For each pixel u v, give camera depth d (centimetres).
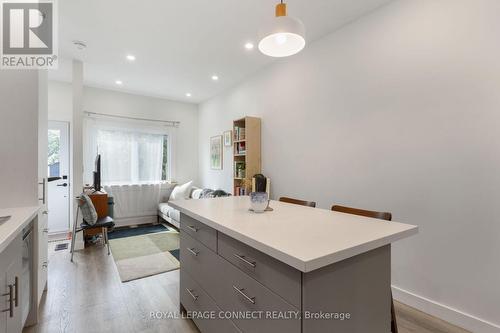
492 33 166
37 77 180
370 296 110
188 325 184
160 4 227
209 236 154
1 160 172
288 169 330
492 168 167
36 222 181
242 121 403
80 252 337
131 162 498
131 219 496
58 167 431
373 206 234
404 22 211
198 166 579
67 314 196
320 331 92
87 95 454
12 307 124
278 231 117
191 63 356
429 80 196
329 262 87
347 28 256
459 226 182
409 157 209
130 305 211
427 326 182
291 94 325
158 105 530
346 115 257
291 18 150
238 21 254
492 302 167
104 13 239
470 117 176
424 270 201
